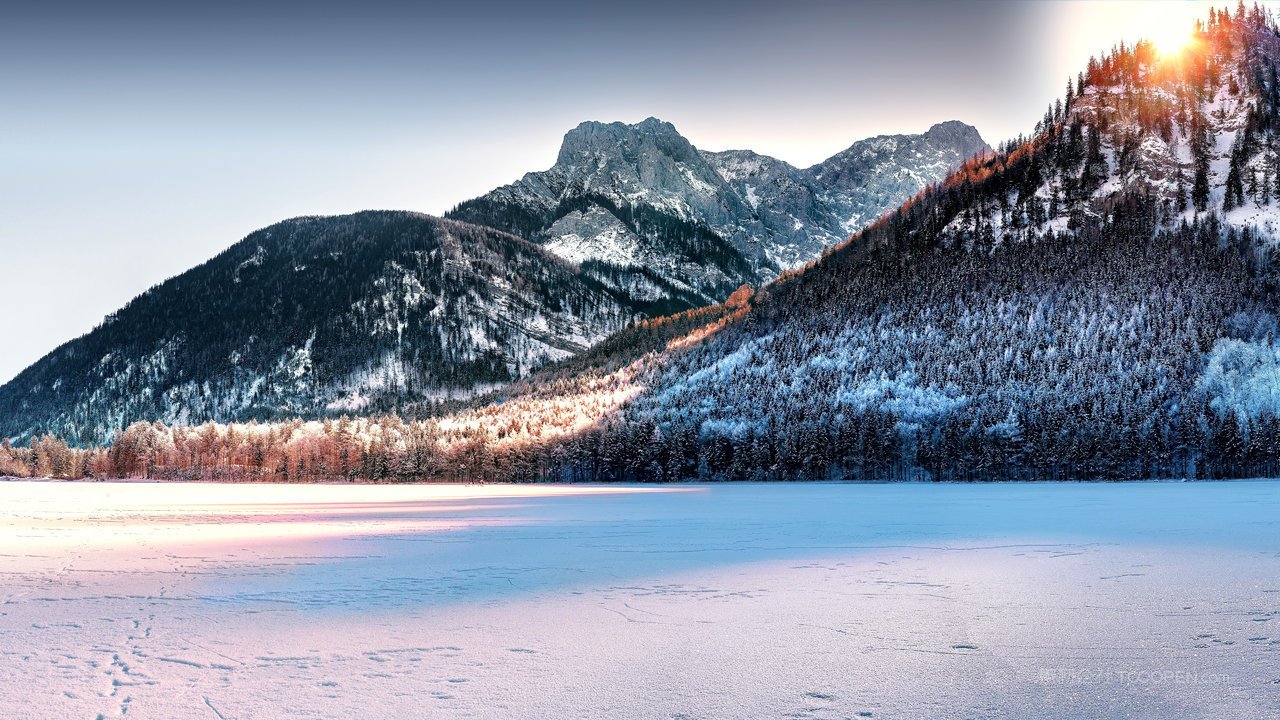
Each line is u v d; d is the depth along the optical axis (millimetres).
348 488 156875
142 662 16828
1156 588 24781
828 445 162125
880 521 54812
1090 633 19062
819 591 25031
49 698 14477
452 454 196000
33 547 38281
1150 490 103875
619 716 13641
